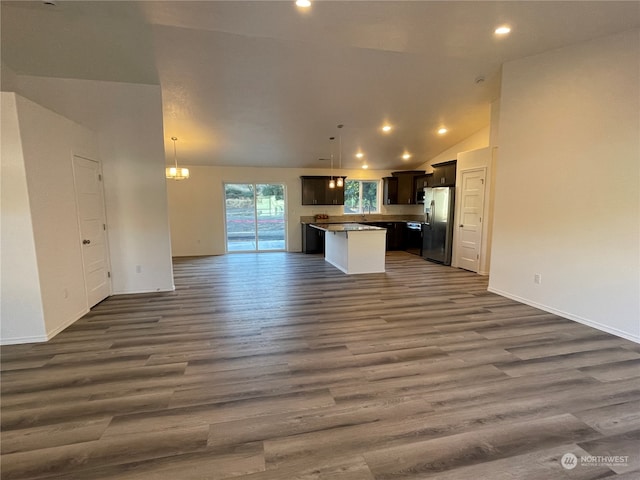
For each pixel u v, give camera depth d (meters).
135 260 4.70
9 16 3.07
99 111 4.34
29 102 2.95
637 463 1.61
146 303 4.23
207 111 5.37
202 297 4.51
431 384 2.31
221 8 2.60
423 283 5.27
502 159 4.32
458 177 6.43
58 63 3.89
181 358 2.72
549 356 2.71
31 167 2.96
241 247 8.84
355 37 3.13
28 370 2.52
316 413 2.00
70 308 3.52
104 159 4.42
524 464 1.60
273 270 6.41
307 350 2.86
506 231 4.34
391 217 9.45
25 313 3.00
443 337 3.11
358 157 8.16
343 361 2.66
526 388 2.25
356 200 9.45
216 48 3.79
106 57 3.83
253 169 8.56
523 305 4.06
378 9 2.61
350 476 1.53
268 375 2.44
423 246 7.70
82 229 3.84
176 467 1.59
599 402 2.09
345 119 5.89
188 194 8.27
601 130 3.14
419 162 8.86
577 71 3.32
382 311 3.88
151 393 2.21
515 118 4.07
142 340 3.08
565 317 3.59
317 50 3.90
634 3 2.49
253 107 5.30
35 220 2.99
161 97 4.51
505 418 1.94
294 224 8.97
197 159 7.86
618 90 3.00
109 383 2.34
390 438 1.78
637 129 2.88
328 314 3.79
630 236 2.96
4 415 1.98
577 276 3.44
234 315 3.77
